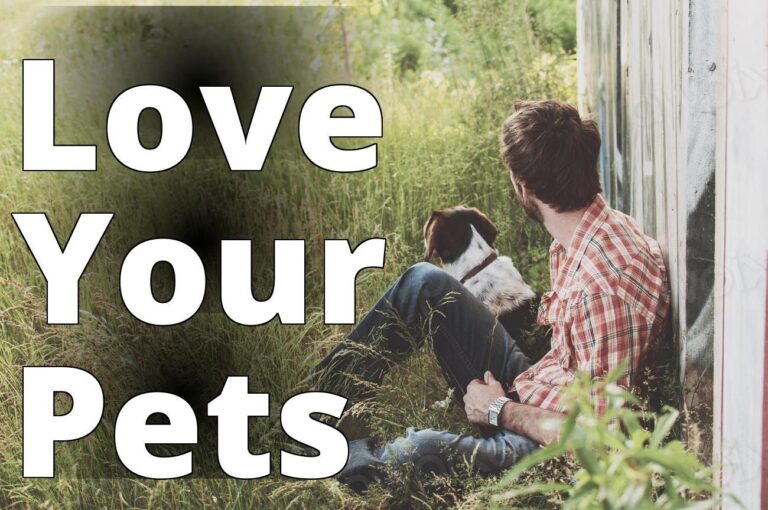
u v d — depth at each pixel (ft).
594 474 3.92
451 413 10.91
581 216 10.57
